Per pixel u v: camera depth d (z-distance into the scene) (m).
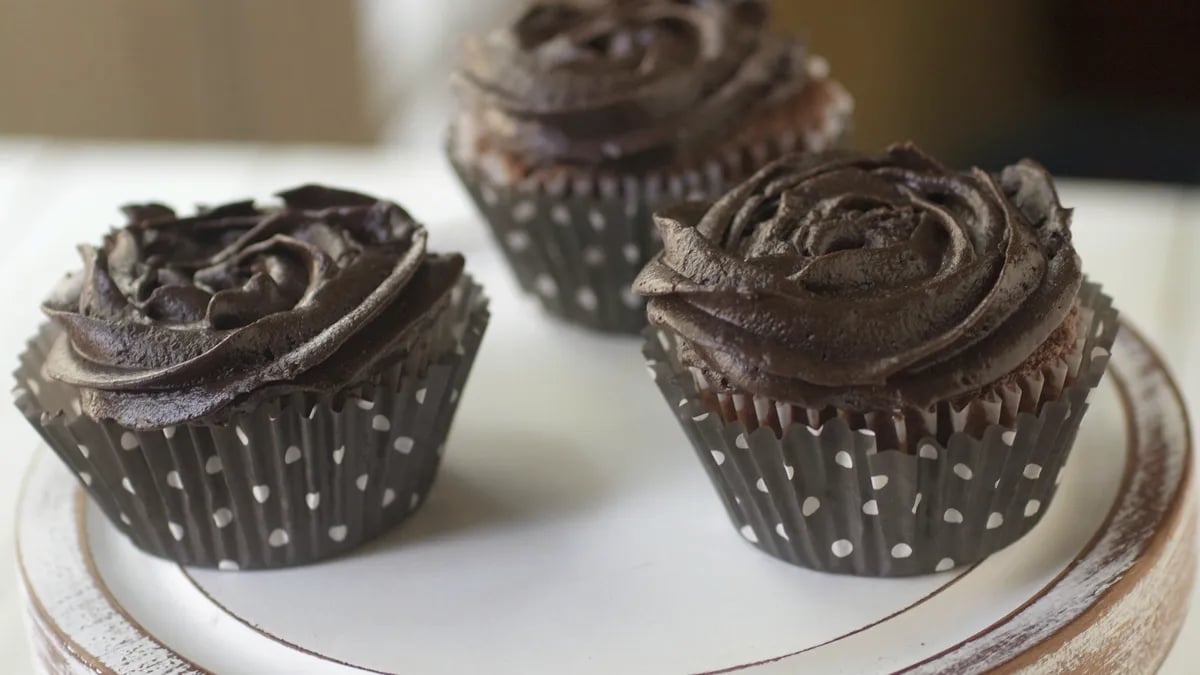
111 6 0.63
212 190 0.51
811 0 0.68
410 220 0.37
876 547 0.36
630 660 0.34
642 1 0.45
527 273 0.44
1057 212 0.36
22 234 0.49
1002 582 0.35
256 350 0.35
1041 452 0.35
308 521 0.36
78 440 0.36
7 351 0.45
